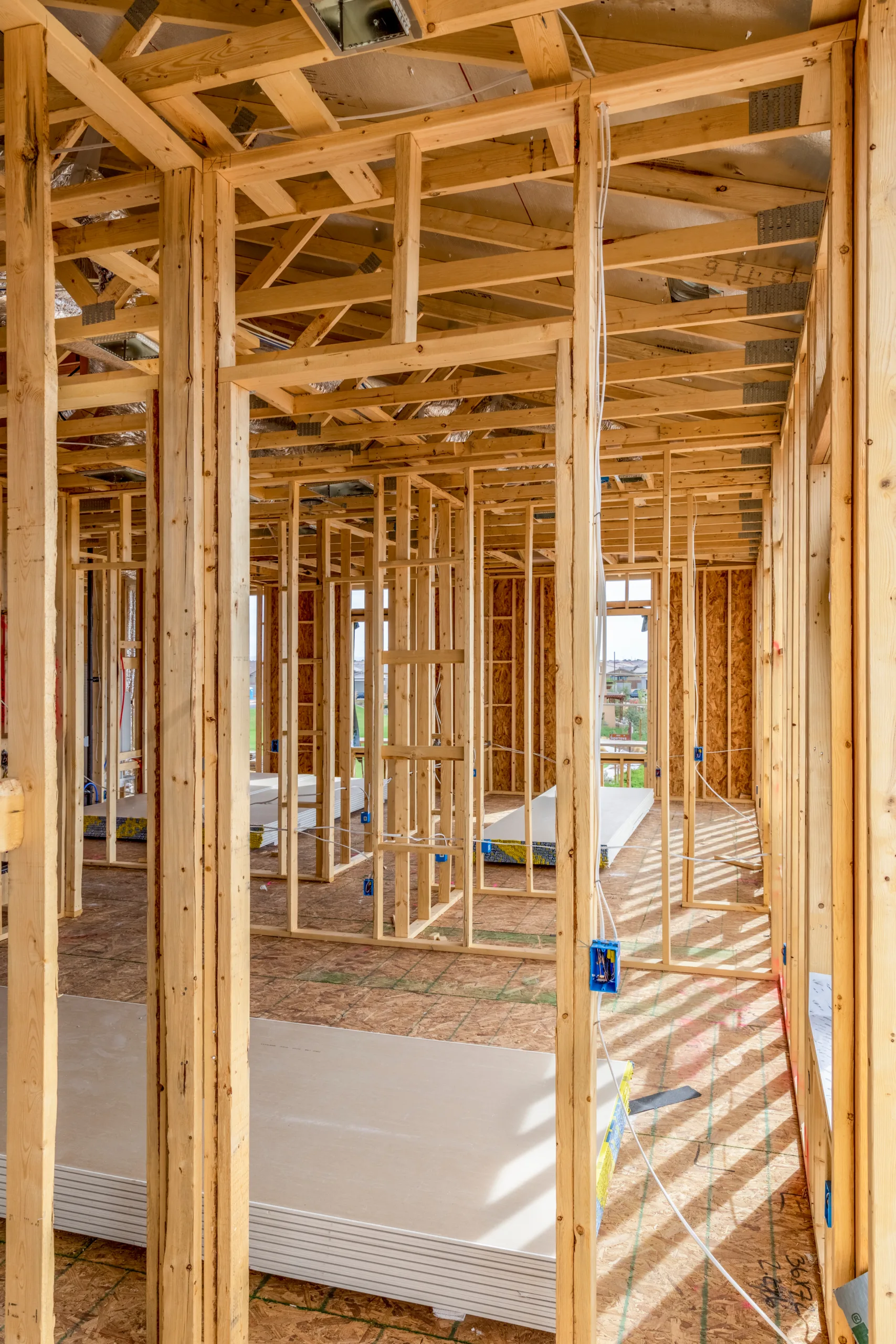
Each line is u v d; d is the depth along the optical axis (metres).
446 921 6.23
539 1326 2.24
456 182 2.65
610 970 1.98
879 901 1.59
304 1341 2.33
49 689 1.89
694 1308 2.45
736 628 11.73
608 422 5.32
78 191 2.46
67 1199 2.70
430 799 6.12
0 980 4.76
